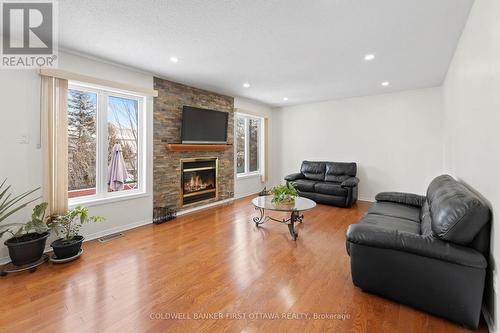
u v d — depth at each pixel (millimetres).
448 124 3525
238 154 5777
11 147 2436
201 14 2064
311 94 5043
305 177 5695
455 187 2004
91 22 2197
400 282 1750
